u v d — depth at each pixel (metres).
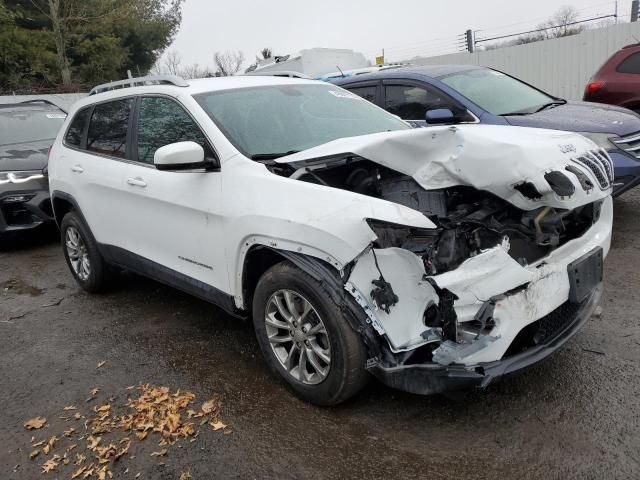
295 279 2.99
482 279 2.60
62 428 3.19
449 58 15.86
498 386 3.23
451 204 3.13
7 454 3.01
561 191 2.79
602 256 3.31
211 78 4.47
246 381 3.52
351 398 3.22
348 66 13.59
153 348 4.09
